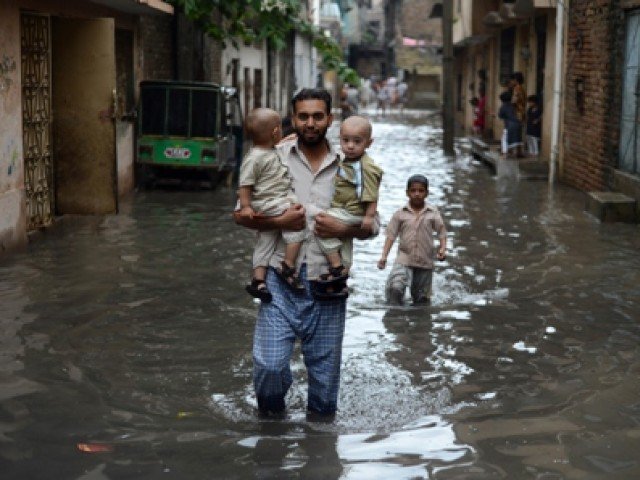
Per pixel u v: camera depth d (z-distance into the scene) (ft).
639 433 16.28
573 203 46.52
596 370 19.85
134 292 26.35
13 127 32.40
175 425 16.62
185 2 55.11
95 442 15.75
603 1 46.80
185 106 49.03
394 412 17.43
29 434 16.03
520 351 21.26
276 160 16.31
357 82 67.41
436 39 189.06
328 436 16.19
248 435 16.19
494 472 14.67
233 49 83.15
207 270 29.43
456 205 45.55
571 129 53.78
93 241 34.24
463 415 17.24
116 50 49.65
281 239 16.70
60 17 39.37
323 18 176.55
